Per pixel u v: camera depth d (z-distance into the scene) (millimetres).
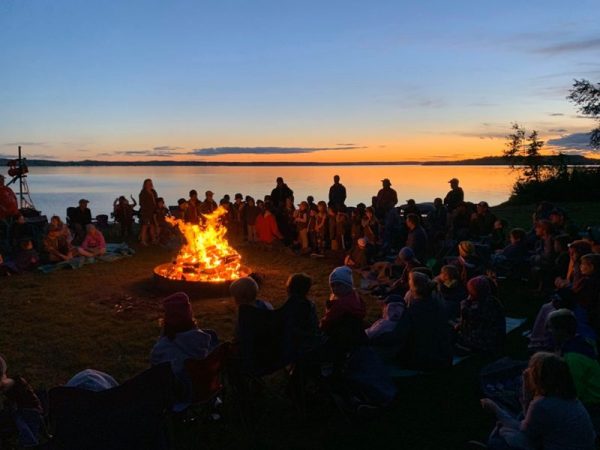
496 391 5543
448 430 5051
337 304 5398
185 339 4902
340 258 13320
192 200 16062
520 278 10867
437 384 6016
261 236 14836
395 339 6309
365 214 13781
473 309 6887
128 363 6555
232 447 4734
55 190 55312
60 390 3580
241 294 5316
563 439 3594
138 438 3697
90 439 3586
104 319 8289
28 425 4367
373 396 5402
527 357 6812
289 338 5047
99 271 11891
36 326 7938
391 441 4867
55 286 10453
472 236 13516
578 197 30500
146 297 9602
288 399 5594
